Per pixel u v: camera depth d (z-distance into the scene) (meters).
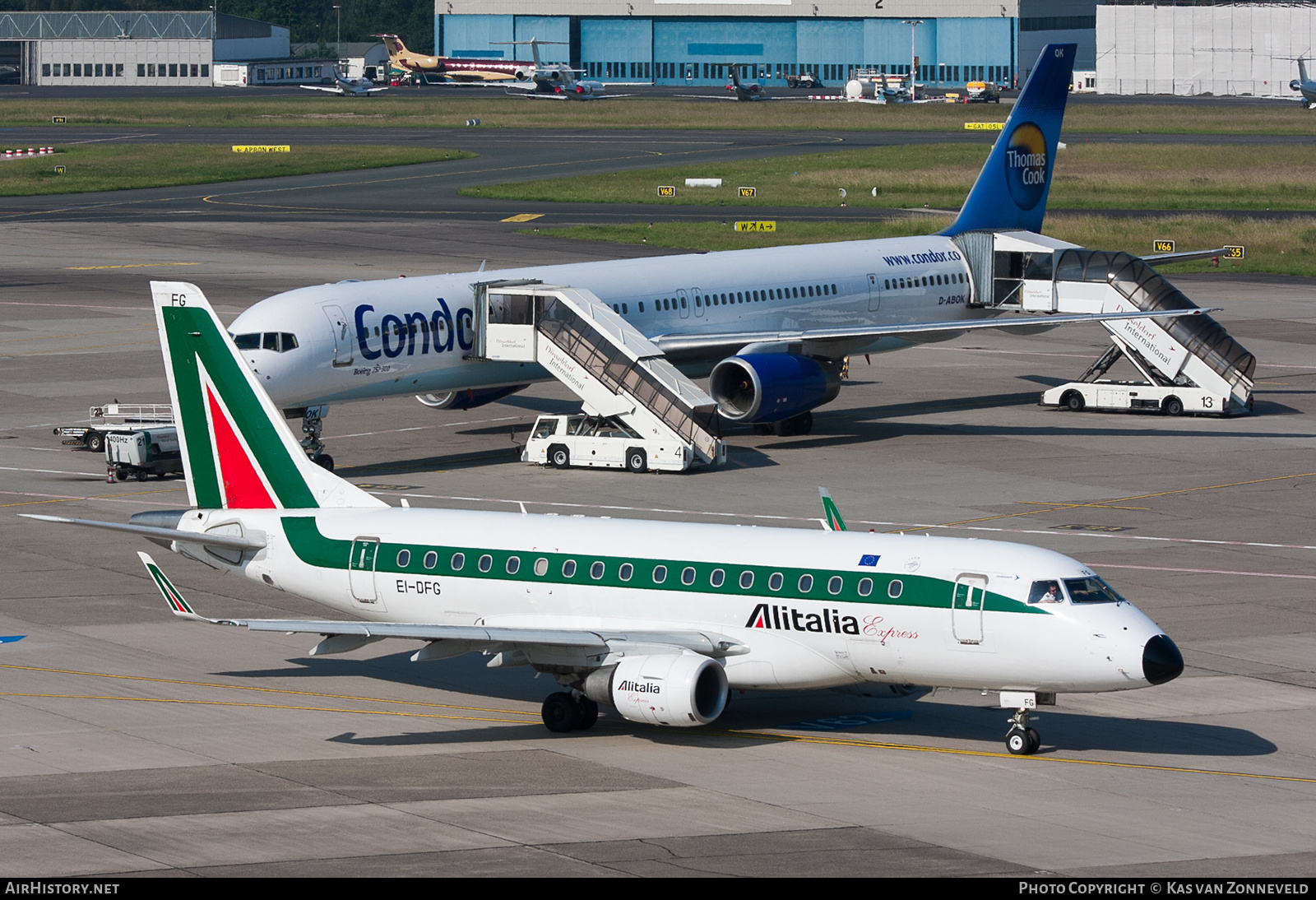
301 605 169.75
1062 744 127.75
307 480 145.38
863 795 113.56
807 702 141.25
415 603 137.62
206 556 146.50
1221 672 148.00
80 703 136.38
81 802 109.75
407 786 114.69
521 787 114.62
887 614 121.25
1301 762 123.12
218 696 139.62
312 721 132.50
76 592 173.62
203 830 103.69
